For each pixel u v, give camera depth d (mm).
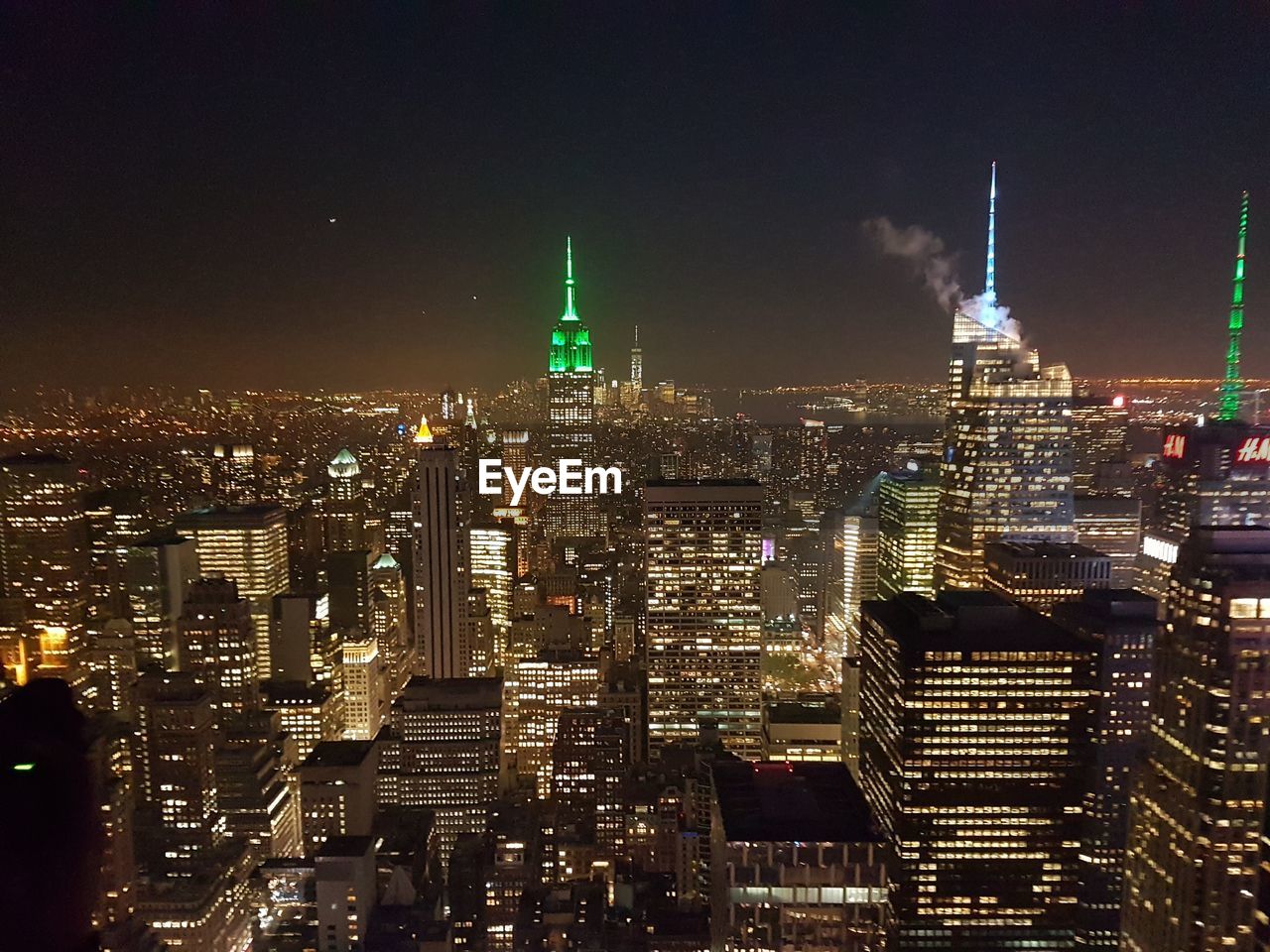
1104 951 125125
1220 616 100688
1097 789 129500
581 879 185750
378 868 175125
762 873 94875
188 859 161375
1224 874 100062
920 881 132375
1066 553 176500
